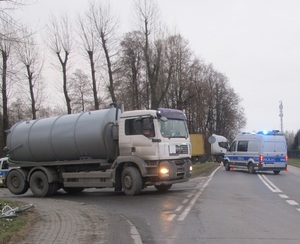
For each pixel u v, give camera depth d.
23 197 18.12
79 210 12.03
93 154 16.50
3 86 33.06
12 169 19.08
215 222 9.51
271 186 18.61
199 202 13.01
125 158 15.57
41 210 12.02
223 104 83.19
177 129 16.12
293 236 7.91
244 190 16.73
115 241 7.73
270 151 28.62
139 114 15.56
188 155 16.42
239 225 9.10
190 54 49.72
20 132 18.80
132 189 15.36
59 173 17.89
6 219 9.78
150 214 11.04
